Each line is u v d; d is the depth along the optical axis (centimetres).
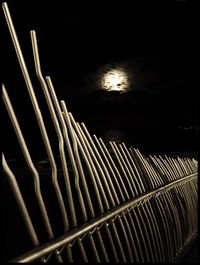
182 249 432
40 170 719
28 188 699
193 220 500
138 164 388
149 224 339
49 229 191
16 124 182
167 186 412
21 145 187
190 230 484
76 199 617
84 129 290
